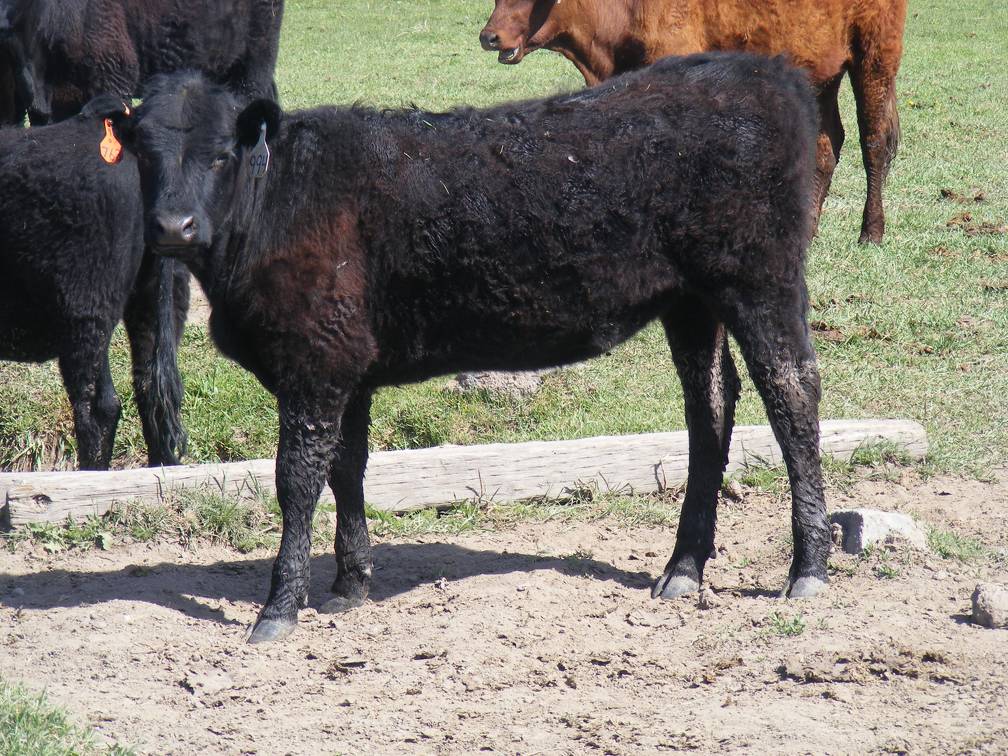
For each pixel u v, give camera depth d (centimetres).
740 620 899
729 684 805
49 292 1151
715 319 990
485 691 813
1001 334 1577
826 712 754
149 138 880
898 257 1870
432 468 1159
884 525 1021
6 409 1373
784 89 935
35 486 1084
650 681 818
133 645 884
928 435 1285
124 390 1406
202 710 793
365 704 800
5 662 856
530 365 970
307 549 928
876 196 1953
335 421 924
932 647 830
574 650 870
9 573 1026
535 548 1078
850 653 824
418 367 957
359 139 916
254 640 902
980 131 2761
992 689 771
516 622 917
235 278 903
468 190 903
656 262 925
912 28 4247
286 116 931
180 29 1781
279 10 1917
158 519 1098
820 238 1964
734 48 1780
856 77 1906
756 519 1130
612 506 1160
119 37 1734
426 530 1121
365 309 912
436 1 4784
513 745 737
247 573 1046
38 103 1697
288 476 916
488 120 935
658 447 1199
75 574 1023
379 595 993
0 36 1638
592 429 1318
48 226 1127
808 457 941
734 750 713
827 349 1541
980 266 1828
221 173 891
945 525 1084
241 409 1400
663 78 952
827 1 1798
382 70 3462
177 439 1243
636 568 1037
